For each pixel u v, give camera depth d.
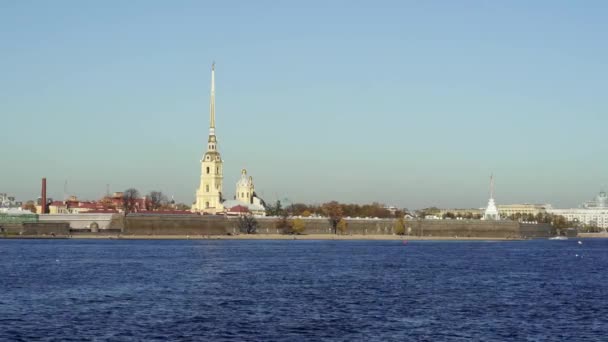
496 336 100.38
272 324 108.12
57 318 111.75
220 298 136.38
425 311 121.69
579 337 100.12
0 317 112.25
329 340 97.06
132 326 105.44
